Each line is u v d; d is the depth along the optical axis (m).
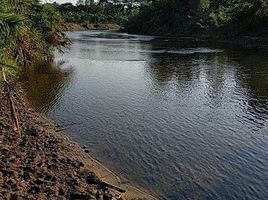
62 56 56.88
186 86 35.41
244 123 24.42
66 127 23.61
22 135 20.50
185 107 28.09
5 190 13.98
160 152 19.81
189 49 69.69
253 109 27.69
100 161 18.73
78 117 25.61
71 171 16.81
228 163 18.48
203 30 99.69
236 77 39.94
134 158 19.11
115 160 18.88
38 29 48.06
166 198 15.43
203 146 20.58
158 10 121.50
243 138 21.73
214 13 102.62
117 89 34.00
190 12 114.19
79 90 33.56
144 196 15.48
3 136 19.75
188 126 23.78
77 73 42.12
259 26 82.81
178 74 41.75
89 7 173.88
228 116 25.92
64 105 28.53
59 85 35.59
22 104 27.75
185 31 106.38
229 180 16.83
